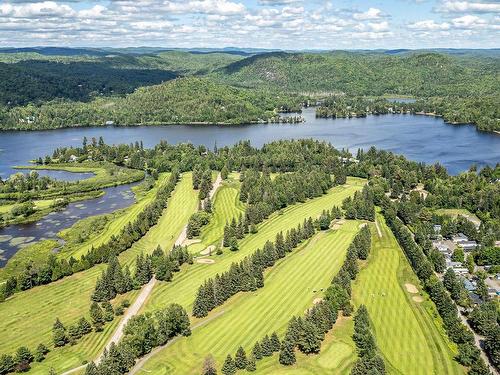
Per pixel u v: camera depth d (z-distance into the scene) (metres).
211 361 173.12
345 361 181.75
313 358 183.62
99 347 196.62
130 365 181.25
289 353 179.62
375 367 165.25
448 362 183.25
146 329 194.00
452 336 197.12
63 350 195.38
